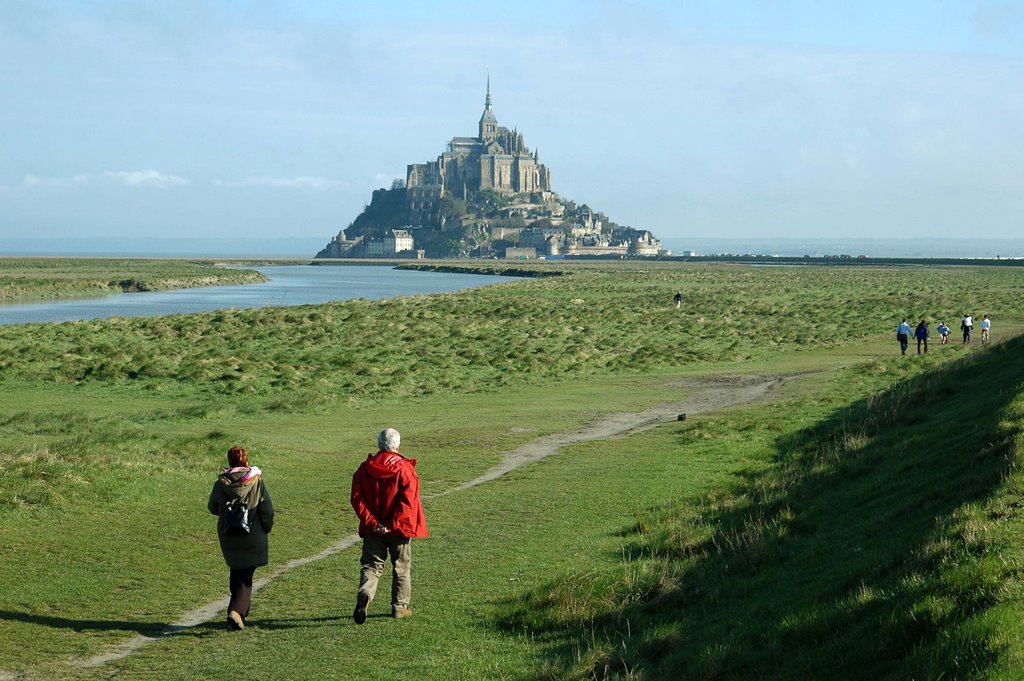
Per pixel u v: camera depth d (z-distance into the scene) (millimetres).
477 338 61000
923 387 29625
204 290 158375
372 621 12492
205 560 15758
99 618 12750
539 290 125562
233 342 55594
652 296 111625
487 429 30906
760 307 91688
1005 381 24875
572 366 48562
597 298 107875
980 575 9352
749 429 28203
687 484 21062
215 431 28859
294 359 48438
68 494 19656
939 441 19141
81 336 55125
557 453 26469
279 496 21094
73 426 29703
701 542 15297
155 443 26109
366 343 56062
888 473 17781
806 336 65000
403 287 173750
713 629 10938
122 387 40094
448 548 16359
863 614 9750
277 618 12719
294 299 129750
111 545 16609
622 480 21859
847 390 36312
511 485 21906
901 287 131875
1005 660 7461
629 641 11023
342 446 27891
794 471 20562
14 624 12406
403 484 12352
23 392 38531
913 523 13172
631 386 42844
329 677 10414
